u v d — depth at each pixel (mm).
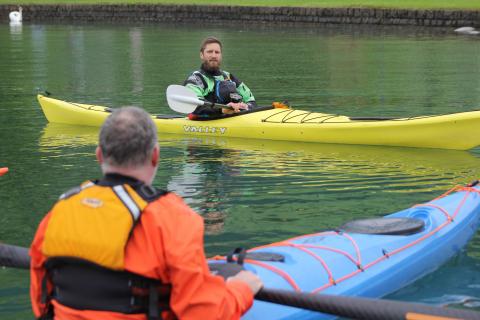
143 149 3254
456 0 40938
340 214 7035
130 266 3148
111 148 3219
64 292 3324
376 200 7547
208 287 3211
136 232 3154
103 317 3234
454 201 6582
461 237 5949
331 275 4785
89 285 3238
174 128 11633
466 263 5527
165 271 3168
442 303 4945
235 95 11461
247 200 7562
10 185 8266
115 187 3199
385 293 5004
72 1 49250
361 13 39375
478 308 4883
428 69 20469
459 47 26953
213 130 11336
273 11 42000
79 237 3184
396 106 14070
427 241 5625
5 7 48469
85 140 11055
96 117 12328
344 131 10555
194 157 9750
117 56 24781
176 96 11305
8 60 23828
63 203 3281
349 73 19781
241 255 4281
